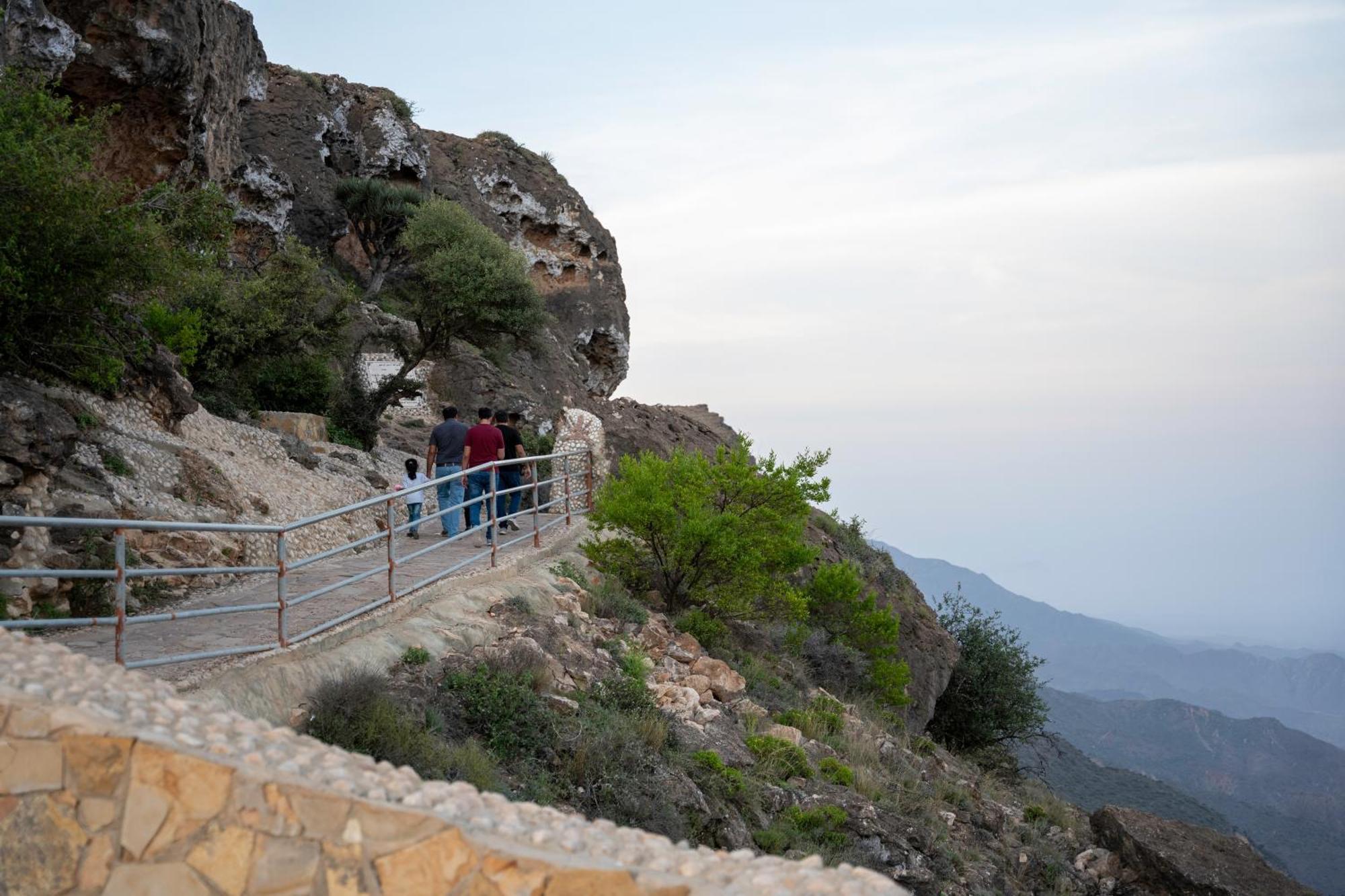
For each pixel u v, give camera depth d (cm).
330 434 2380
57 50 2075
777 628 1898
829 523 3094
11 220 1167
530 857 360
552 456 1695
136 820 389
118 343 1492
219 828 384
